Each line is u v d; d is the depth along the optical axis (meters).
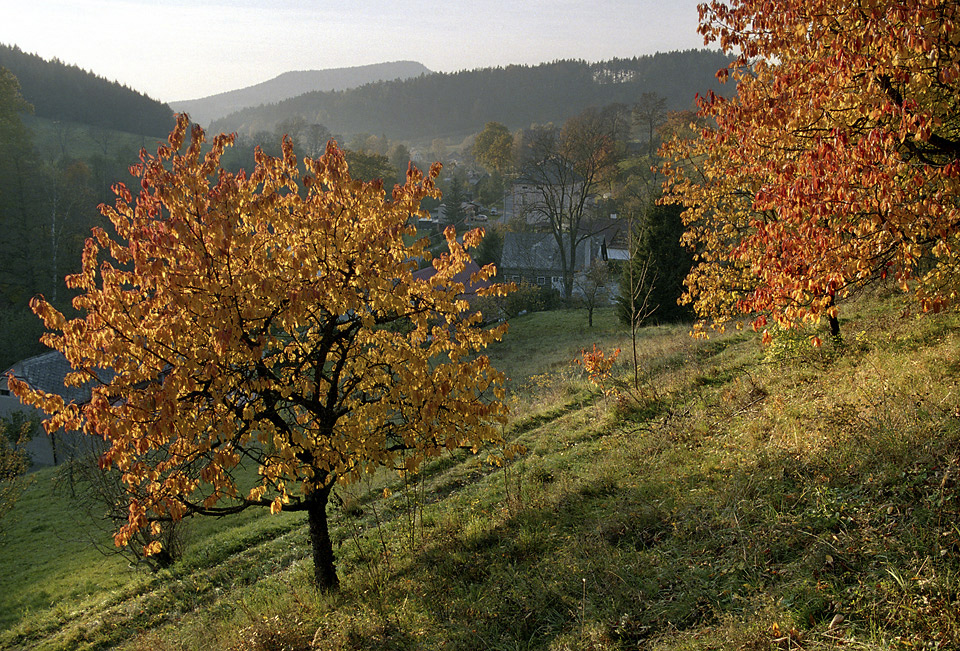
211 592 12.55
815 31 7.50
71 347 8.16
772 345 14.58
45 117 132.12
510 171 125.38
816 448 8.43
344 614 8.51
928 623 4.64
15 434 33.47
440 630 7.39
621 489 9.98
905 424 8.02
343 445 8.77
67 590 15.78
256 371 8.84
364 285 8.62
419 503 12.90
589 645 5.94
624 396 15.62
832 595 5.41
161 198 8.05
